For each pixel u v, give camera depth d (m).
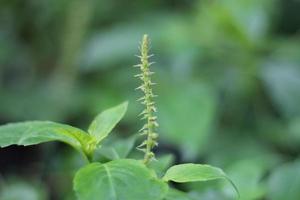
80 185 0.46
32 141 0.51
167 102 1.09
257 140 1.17
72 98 1.21
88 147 0.53
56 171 0.94
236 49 1.23
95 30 1.41
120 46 1.27
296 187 0.80
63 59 1.28
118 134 1.12
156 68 1.22
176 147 1.07
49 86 1.26
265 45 1.24
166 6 1.56
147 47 0.51
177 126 1.04
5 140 0.51
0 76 1.34
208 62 1.24
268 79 1.21
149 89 0.51
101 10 1.44
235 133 1.16
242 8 1.29
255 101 1.24
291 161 1.11
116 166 0.47
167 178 0.49
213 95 1.15
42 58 1.38
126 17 1.47
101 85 1.25
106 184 0.46
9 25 1.42
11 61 1.37
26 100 1.22
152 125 0.51
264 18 1.28
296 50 1.28
